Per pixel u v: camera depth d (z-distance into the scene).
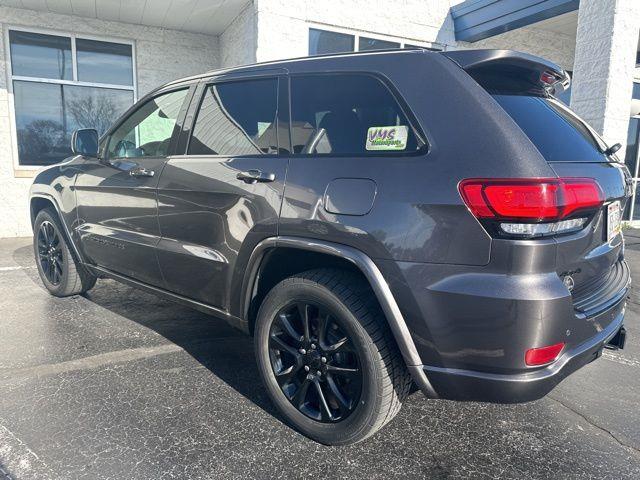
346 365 2.29
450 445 2.43
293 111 2.53
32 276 5.36
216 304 2.85
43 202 4.55
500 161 1.88
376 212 2.07
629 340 3.85
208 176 2.76
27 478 2.10
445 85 2.11
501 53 2.19
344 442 2.30
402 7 8.13
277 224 2.38
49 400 2.73
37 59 7.63
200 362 3.26
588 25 6.46
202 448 2.34
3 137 7.50
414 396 2.91
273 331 2.51
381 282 2.05
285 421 2.58
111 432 2.45
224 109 2.87
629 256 6.90
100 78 8.11
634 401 2.89
